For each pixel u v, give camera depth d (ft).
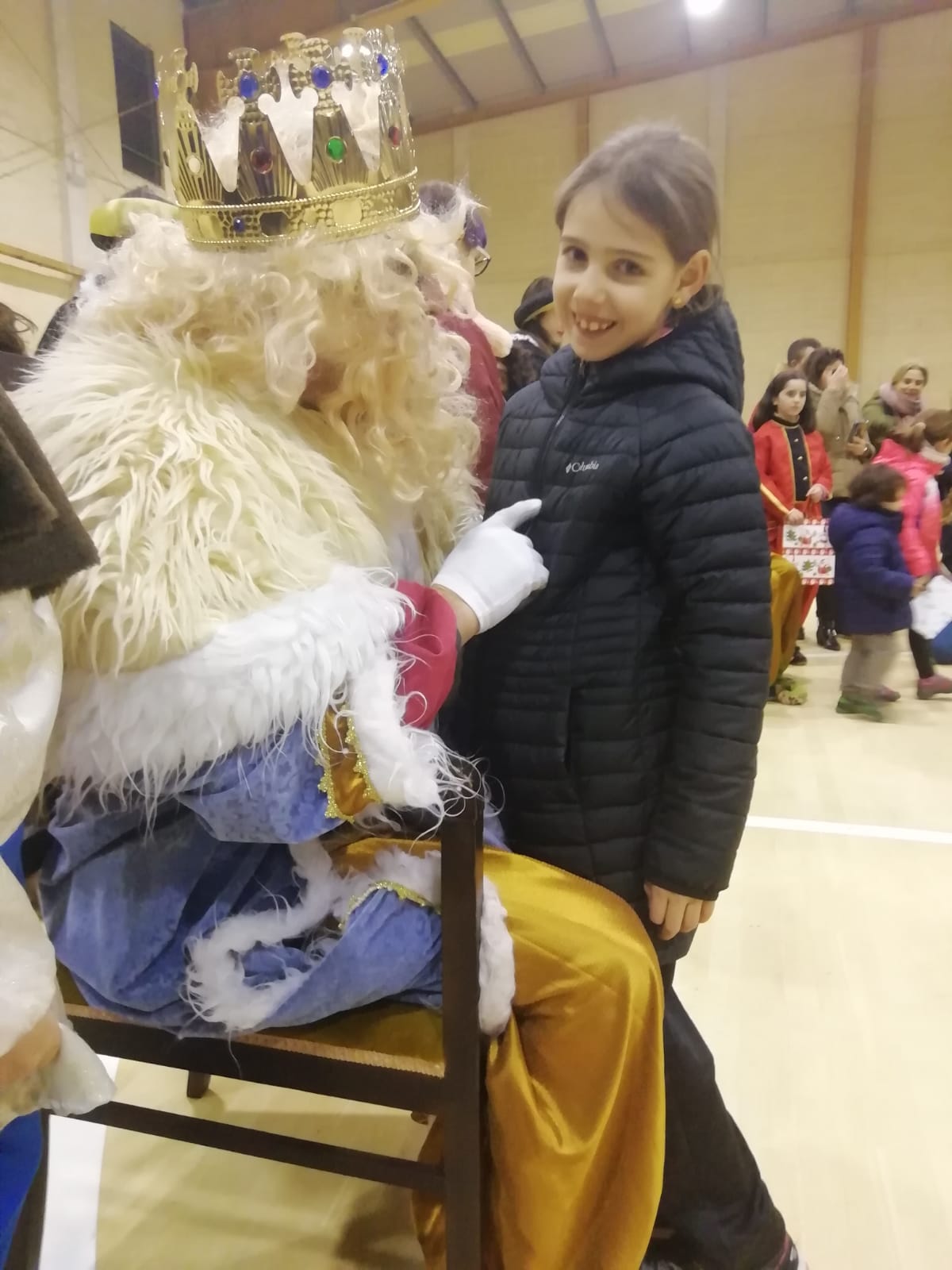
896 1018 4.70
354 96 2.41
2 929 1.75
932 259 19.67
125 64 16.35
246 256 2.38
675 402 2.71
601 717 2.87
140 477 2.09
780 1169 3.79
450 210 3.15
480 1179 2.54
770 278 20.85
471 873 2.31
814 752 8.52
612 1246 2.70
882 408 12.83
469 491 3.23
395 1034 2.56
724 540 2.63
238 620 2.10
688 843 2.74
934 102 18.93
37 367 2.53
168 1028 2.61
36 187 14.78
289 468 2.32
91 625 2.05
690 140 2.71
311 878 2.48
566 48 19.13
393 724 2.15
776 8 18.52
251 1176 3.93
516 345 5.41
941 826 6.88
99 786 2.22
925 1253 3.41
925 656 10.09
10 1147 2.34
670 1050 3.00
